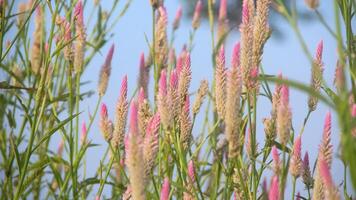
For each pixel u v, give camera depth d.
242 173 1.62
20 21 2.08
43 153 2.10
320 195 1.42
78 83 1.89
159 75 1.94
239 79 1.52
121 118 1.67
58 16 1.90
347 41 1.47
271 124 1.63
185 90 1.61
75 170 1.84
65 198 1.90
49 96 2.01
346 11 1.48
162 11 1.94
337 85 1.49
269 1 1.62
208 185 1.87
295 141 1.53
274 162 1.55
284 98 1.51
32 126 1.78
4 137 2.05
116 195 1.95
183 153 1.60
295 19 1.40
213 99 1.87
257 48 1.60
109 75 1.88
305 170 1.56
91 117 1.89
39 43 2.05
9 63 2.13
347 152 1.18
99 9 2.19
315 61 1.58
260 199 1.58
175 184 1.59
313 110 1.58
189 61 1.62
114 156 1.64
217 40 1.97
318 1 1.47
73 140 1.87
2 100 2.04
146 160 1.45
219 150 1.80
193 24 2.13
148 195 1.66
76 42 1.89
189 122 1.61
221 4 1.98
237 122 1.53
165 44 1.94
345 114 1.19
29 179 1.83
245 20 1.59
